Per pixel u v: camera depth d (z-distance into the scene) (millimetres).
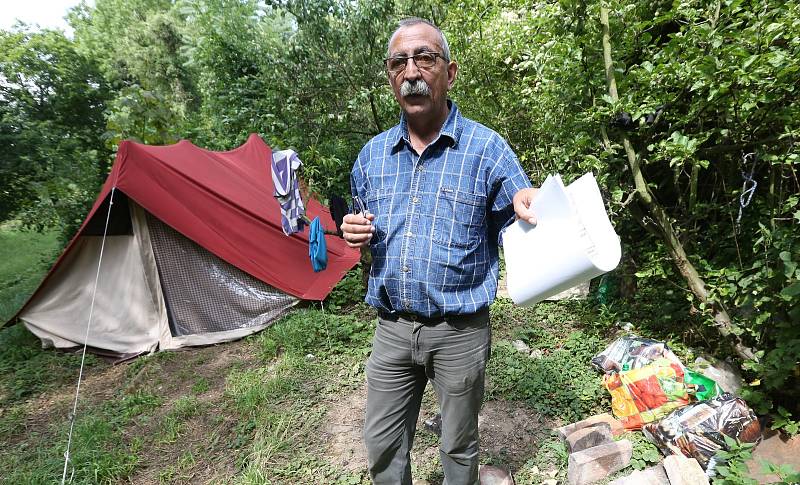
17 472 2811
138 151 4219
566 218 1362
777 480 2170
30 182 7238
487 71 5801
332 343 4137
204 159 5238
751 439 2350
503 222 1651
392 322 1701
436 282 1555
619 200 2867
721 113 2670
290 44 6930
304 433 2955
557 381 3211
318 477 2584
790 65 2092
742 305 2676
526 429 2838
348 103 6621
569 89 3188
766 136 2746
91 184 7766
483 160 1554
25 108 7547
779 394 2643
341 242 5980
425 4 6633
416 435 2848
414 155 1616
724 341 3102
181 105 17125
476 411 1733
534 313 4367
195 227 4410
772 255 2471
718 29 2494
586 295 4621
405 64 1507
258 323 4660
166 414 3307
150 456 2908
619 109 2668
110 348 4418
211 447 2928
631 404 2723
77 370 4184
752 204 3033
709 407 2439
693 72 2346
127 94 7363
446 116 1611
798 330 2426
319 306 4945
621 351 3088
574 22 2816
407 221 1589
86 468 2746
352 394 3379
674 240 2904
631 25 2840
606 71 2775
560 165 3604
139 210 4316
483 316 1658
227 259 4535
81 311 4539
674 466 2211
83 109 8062
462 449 1762
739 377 2893
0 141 6914
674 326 3617
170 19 20328
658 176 3893
